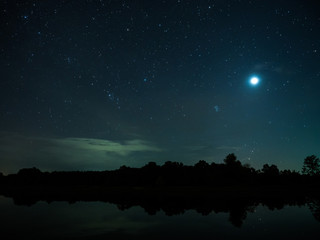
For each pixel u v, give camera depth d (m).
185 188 71.38
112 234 22.55
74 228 25.20
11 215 33.66
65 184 91.94
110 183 86.50
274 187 69.69
